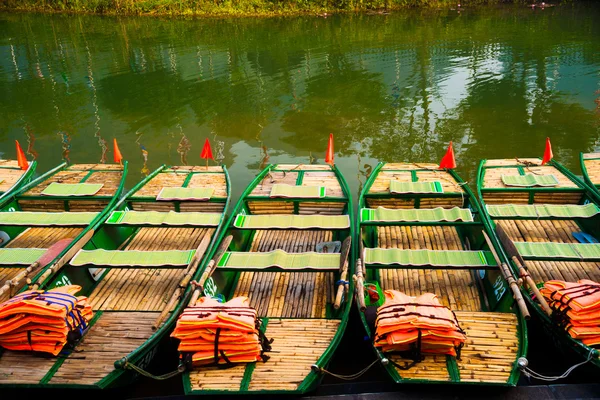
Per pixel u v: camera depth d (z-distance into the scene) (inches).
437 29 1717.5
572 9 1939.0
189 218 576.7
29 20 1964.8
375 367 438.3
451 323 376.2
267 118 1061.8
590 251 492.4
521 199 642.8
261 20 1891.0
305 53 1483.8
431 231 606.9
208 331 385.1
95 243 557.6
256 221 567.8
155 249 595.8
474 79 1230.9
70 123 1055.0
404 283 514.6
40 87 1259.2
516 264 460.8
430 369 380.5
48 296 411.2
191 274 467.2
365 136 962.7
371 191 639.1
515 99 1099.9
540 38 1555.1
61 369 399.2
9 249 538.3
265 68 1364.4
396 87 1181.7
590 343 389.4
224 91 1214.3
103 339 431.8
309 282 526.6
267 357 403.2
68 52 1541.6
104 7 2048.5
